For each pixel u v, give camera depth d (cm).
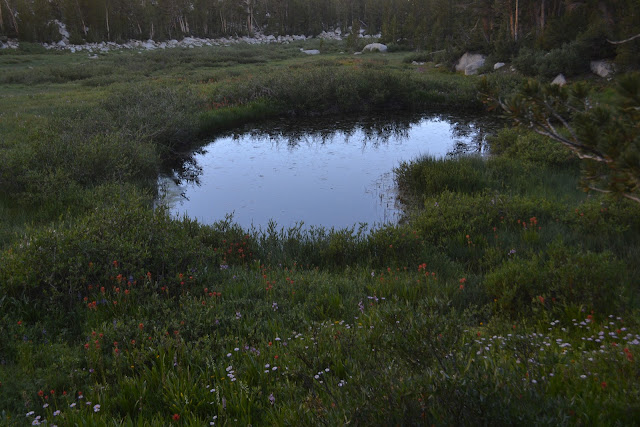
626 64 2303
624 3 2986
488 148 1844
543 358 399
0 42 6175
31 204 1084
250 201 1329
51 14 8494
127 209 874
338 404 332
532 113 419
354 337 480
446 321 461
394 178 1505
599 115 383
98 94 2703
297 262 862
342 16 13000
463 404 291
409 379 338
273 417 355
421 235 944
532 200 1048
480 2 4341
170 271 702
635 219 877
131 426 360
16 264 630
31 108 2236
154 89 2336
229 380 425
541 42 3166
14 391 424
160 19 9194
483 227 952
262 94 2700
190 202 1326
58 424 367
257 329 534
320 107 2662
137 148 1482
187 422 376
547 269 647
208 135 2170
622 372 359
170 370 444
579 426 286
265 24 12569
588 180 381
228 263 850
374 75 2822
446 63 3762
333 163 1714
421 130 2259
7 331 538
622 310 541
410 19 6688
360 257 850
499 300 607
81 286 633
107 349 509
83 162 1277
